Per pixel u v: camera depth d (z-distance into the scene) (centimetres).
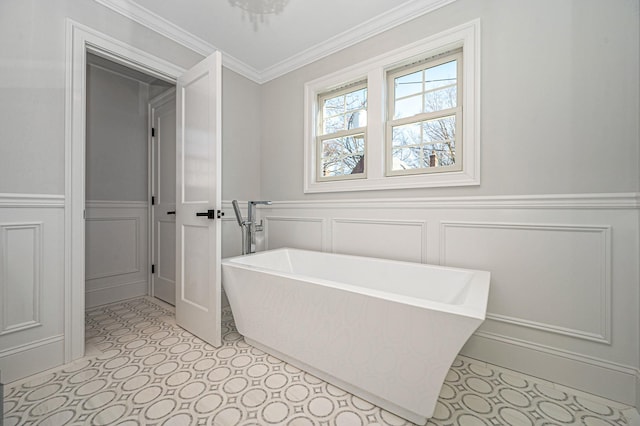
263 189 294
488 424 115
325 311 132
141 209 290
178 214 209
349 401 127
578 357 140
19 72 146
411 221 196
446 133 194
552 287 147
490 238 165
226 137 264
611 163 133
